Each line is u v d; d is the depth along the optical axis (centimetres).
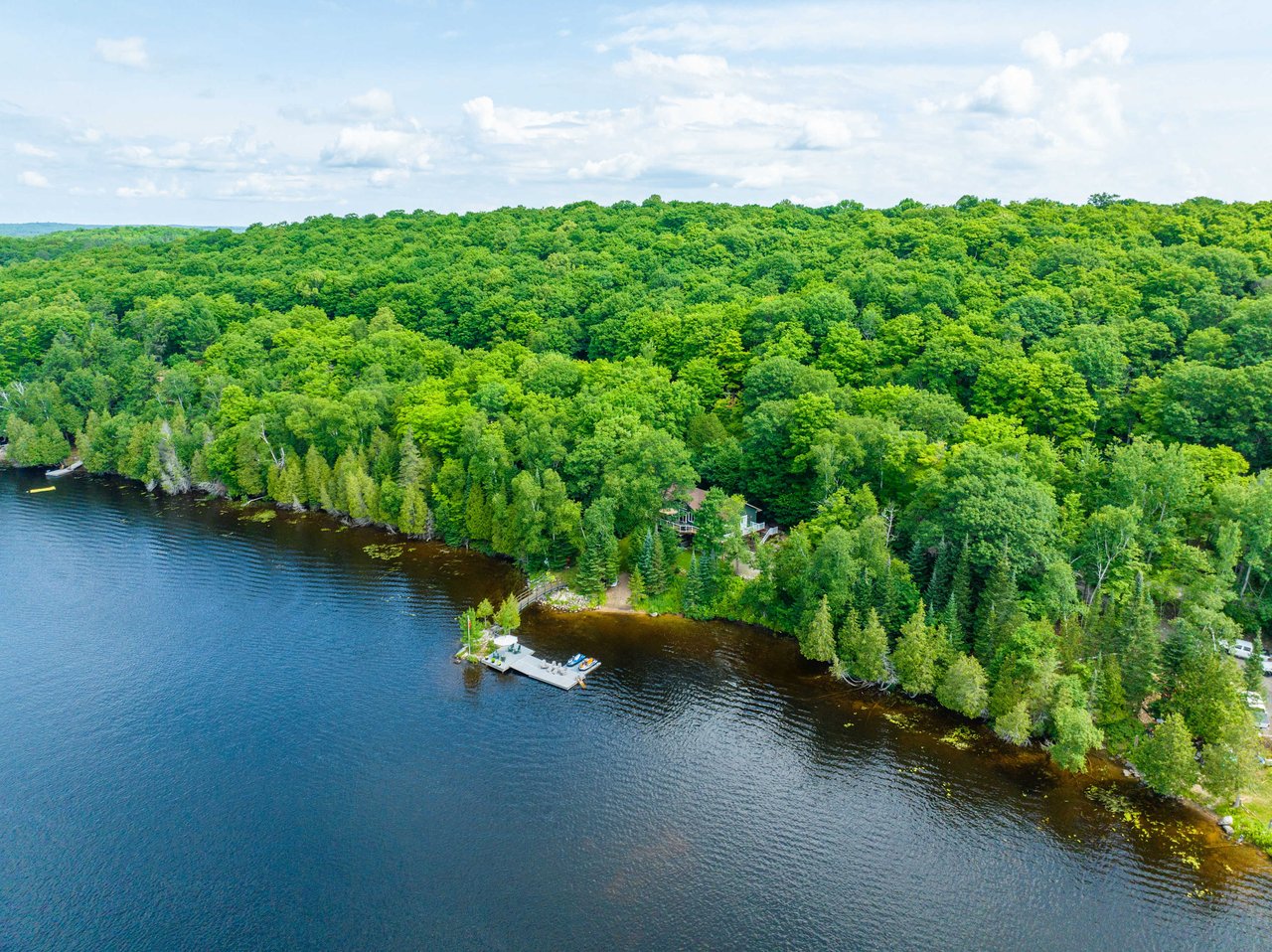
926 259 18200
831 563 9819
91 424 18150
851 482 11756
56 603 12025
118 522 15275
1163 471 9806
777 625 10812
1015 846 7419
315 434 15388
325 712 9425
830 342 14788
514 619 10881
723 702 9575
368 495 14488
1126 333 13612
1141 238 18188
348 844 7488
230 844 7494
